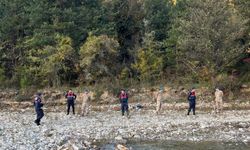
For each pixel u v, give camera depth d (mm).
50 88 50531
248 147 24266
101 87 49750
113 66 53188
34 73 51719
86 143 24859
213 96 47000
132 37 57031
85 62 49781
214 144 25359
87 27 53906
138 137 27844
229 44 47312
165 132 29438
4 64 54219
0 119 38000
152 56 52219
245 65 52188
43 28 51438
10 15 55156
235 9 50438
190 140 26766
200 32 47406
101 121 34781
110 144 25219
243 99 46500
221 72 49625
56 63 50094
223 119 34625
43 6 52875
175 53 53219
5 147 23125
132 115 39312
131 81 51625
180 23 49562
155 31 56062
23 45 53156
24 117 39312
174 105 44969
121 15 57281
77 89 49688
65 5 54656
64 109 45219
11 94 50156
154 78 52094
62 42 50250
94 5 56938
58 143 24641
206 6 47531
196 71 50375
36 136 26938
